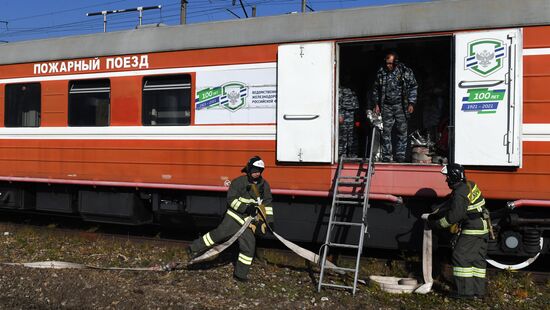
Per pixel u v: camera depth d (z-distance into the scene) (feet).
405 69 22.85
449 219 17.58
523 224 19.62
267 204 20.20
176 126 24.86
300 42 22.39
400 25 20.85
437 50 25.46
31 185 30.60
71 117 27.76
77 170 27.32
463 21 19.94
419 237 21.22
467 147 19.60
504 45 19.25
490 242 20.38
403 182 20.92
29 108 29.17
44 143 28.35
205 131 24.21
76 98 27.73
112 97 26.37
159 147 25.21
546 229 19.80
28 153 28.84
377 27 21.21
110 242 26.55
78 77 27.35
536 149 19.08
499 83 19.25
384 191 21.11
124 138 26.07
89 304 17.29
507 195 19.36
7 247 25.43
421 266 21.62
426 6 20.74
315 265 22.15
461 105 19.75
